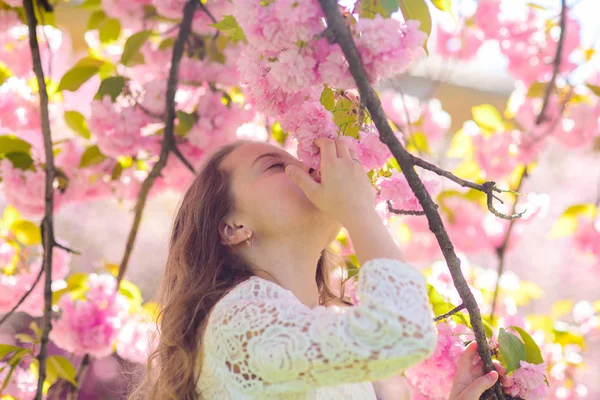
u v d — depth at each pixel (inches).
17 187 93.2
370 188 54.0
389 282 47.6
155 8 95.3
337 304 73.3
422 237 116.1
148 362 61.5
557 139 110.0
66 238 191.6
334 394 56.1
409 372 70.8
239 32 61.3
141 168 98.5
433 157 115.8
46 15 98.0
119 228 194.4
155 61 94.5
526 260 210.1
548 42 109.4
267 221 58.9
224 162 63.0
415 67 139.2
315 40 49.3
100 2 99.6
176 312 59.3
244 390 49.8
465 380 60.9
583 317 114.7
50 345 127.6
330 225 59.4
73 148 99.0
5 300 96.4
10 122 98.4
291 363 47.1
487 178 111.8
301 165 61.9
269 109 57.4
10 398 88.4
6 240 99.3
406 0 59.1
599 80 109.4
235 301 53.0
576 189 207.2
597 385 140.3
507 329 66.9
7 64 98.9
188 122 88.6
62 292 96.7
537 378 58.9
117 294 92.9
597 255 116.6
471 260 155.3
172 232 67.0
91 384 102.1
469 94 187.2
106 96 87.3
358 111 56.6
